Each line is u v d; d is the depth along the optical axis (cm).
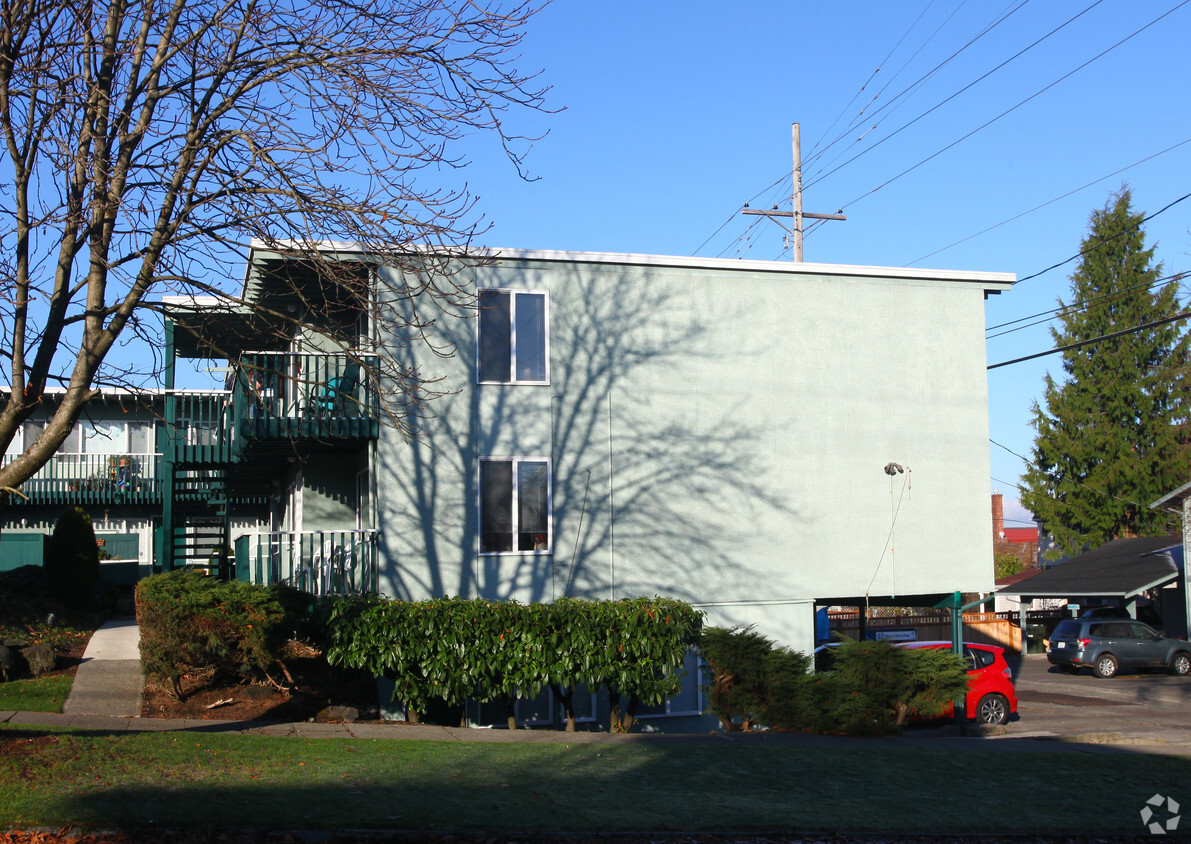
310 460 1877
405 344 1656
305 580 1641
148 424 3222
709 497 1817
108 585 2427
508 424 1711
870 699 1480
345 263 1040
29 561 2605
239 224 987
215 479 2172
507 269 1738
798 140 3053
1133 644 2928
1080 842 902
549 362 1745
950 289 2006
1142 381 4850
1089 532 4834
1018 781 1116
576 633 1430
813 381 1902
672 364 1820
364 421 1622
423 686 1397
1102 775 1167
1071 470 4941
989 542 1973
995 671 1881
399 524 1633
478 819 801
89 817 723
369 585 1631
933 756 1254
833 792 1006
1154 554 3478
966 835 888
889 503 1925
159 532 2844
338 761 985
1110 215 4962
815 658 1983
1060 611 3891
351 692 1539
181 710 1331
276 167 982
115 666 1551
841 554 1888
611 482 1764
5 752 895
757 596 1830
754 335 1877
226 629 1319
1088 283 4956
